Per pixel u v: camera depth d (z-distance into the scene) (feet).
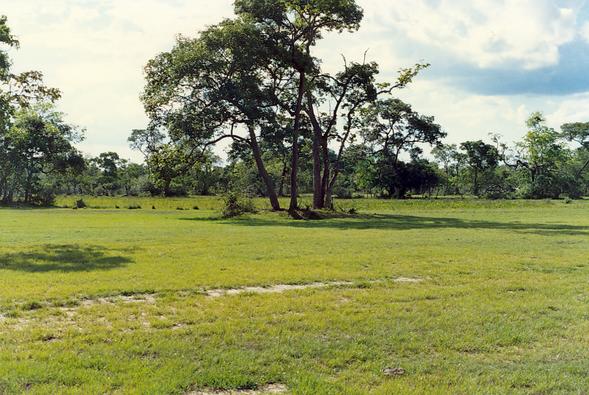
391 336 25.25
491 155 356.79
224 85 124.88
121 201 223.30
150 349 22.67
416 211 168.35
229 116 127.75
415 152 312.09
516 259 52.65
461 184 410.52
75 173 236.84
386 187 318.24
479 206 197.88
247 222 110.01
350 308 30.89
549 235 80.59
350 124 159.22
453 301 33.09
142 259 49.96
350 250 59.11
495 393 18.76
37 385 18.52
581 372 20.90
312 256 53.62
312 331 26.02
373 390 18.84
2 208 183.73
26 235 72.79
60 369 19.99
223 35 123.03
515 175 373.61
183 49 126.93
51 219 113.39
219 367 20.74
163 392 18.16
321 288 37.40
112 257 50.96
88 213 145.28
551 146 317.83
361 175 315.58
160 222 106.63
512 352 23.45
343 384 19.35
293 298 33.60
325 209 147.64
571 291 36.60
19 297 31.99
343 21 139.44
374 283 39.27
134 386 18.72
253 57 125.90
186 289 36.04
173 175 132.67
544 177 313.73
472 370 21.04
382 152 304.50
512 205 203.10
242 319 28.07
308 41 142.00
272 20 138.10
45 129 220.84
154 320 27.73
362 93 153.58
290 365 21.20
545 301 33.22
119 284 36.70
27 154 218.59
